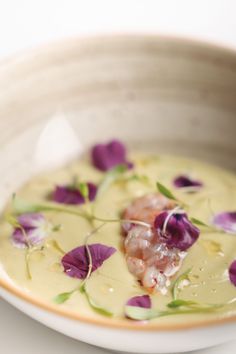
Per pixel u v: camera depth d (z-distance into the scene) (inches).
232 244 14.5
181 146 17.6
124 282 13.5
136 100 17.5
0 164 16.2
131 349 12.0
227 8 20.3
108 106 17.5
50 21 20.0
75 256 14.0
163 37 17.0
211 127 17.4
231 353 13.2
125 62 17.2
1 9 19.7
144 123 17.6
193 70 17.2
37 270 13.8
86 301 13.0
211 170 17.1
